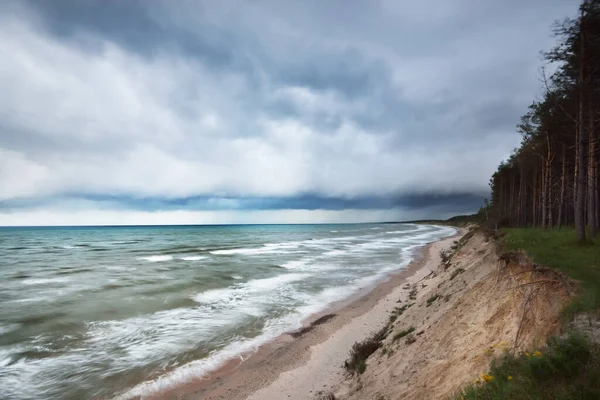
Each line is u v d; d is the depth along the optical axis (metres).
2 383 10.75
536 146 29.05
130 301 20.55
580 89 14.30
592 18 13.12
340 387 9.08
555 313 5.27
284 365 11.60
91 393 10.22
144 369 11.67
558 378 3.39
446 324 8.27
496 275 8.66
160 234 125.38
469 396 4.03
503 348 5.33
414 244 63.12
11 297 21.81
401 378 7.02
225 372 11.41
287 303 20.02
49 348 13.41
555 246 11.45
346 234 110.12
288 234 114.88
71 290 23.73
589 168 16.66
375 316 16.05
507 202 51.97
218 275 29.53
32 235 125.00
